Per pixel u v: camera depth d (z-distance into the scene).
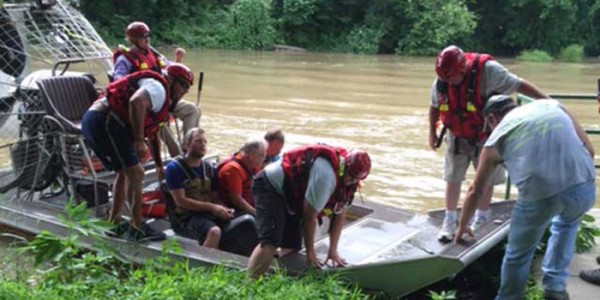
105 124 5.42
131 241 5.57
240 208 5.81
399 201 8.51
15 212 6.35
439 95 5.20
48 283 4.50
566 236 4.58
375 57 31.33
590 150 4.46
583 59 35.53
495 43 37.28
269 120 13.41
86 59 7.60
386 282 4.84
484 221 5.58
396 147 11.34
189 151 5.71
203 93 16.77
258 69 23.19
